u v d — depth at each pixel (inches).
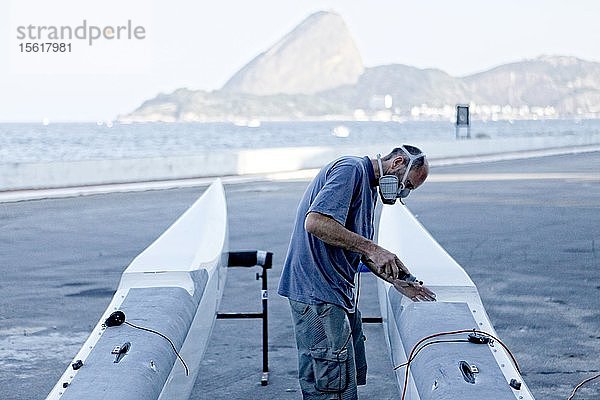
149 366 132.7
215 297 210.4
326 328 151.6
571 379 212.8
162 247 217.6
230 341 249.8
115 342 139.9
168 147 3105.3
